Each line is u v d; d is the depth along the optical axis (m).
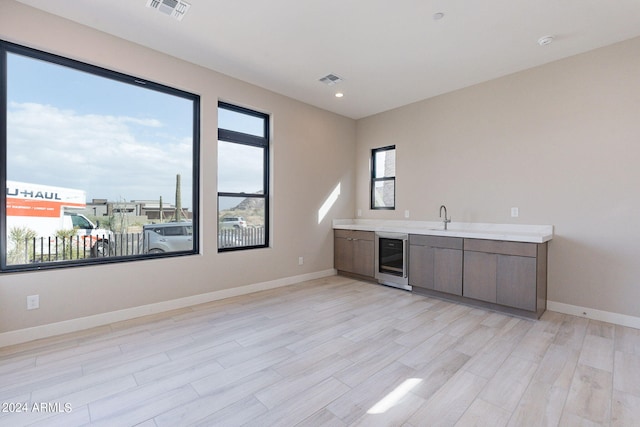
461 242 3.58
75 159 2.86
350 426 1.59
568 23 2.66
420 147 4.57
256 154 4.26
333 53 3.24
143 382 1.97
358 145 5.44
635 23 2.66
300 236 4.67
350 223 5.43
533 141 3.50
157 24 2.76
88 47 2.79
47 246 2.73
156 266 3.26
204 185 3.61
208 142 3.64
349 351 2.42
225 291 3.82
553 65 3.36
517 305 3.16
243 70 3.64
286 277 4.50
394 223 4.91
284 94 4.38
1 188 2.52
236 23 2.72
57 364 2.19
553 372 2.11
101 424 1.59
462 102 4.11
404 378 2.04
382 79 3.86
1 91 2.50
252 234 4.21
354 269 4.84
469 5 2.43
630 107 2.91
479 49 3.12
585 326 2.93
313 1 2.41
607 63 3.03
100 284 2.91
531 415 1.68
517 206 3.62
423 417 1.66
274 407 1.74
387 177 5.09
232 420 1.63
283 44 3.07
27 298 2.55
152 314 3.22
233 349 2.45
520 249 3.13
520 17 2.58
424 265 3.93
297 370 2.14
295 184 4.59
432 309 3.43
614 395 1.85
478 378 2.04
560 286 3.32
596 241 3.10
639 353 2.38
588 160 3.14
